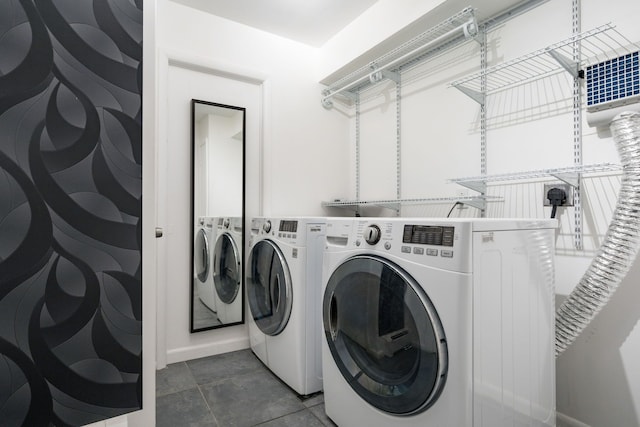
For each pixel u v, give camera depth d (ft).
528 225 4.26
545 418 4.51
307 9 7.93
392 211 8.96
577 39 4.57
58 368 2.27
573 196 5.30
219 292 8.14
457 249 3.50
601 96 4.83
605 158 4.97
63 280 2.28
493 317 3.70
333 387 5.12
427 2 6.42
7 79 2.13
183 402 5.91
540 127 5.75
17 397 2.16
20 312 2.16
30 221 2.19
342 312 4.91
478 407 3.51
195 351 7.80
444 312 3.56
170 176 7.65
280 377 6.63
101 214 2.42
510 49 6.20
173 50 7.54
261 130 8.89
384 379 4.22
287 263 6.42
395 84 8.85
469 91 6.49
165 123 7.43
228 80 8.47
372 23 7.79
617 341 4.84
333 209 10.06
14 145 2.15
